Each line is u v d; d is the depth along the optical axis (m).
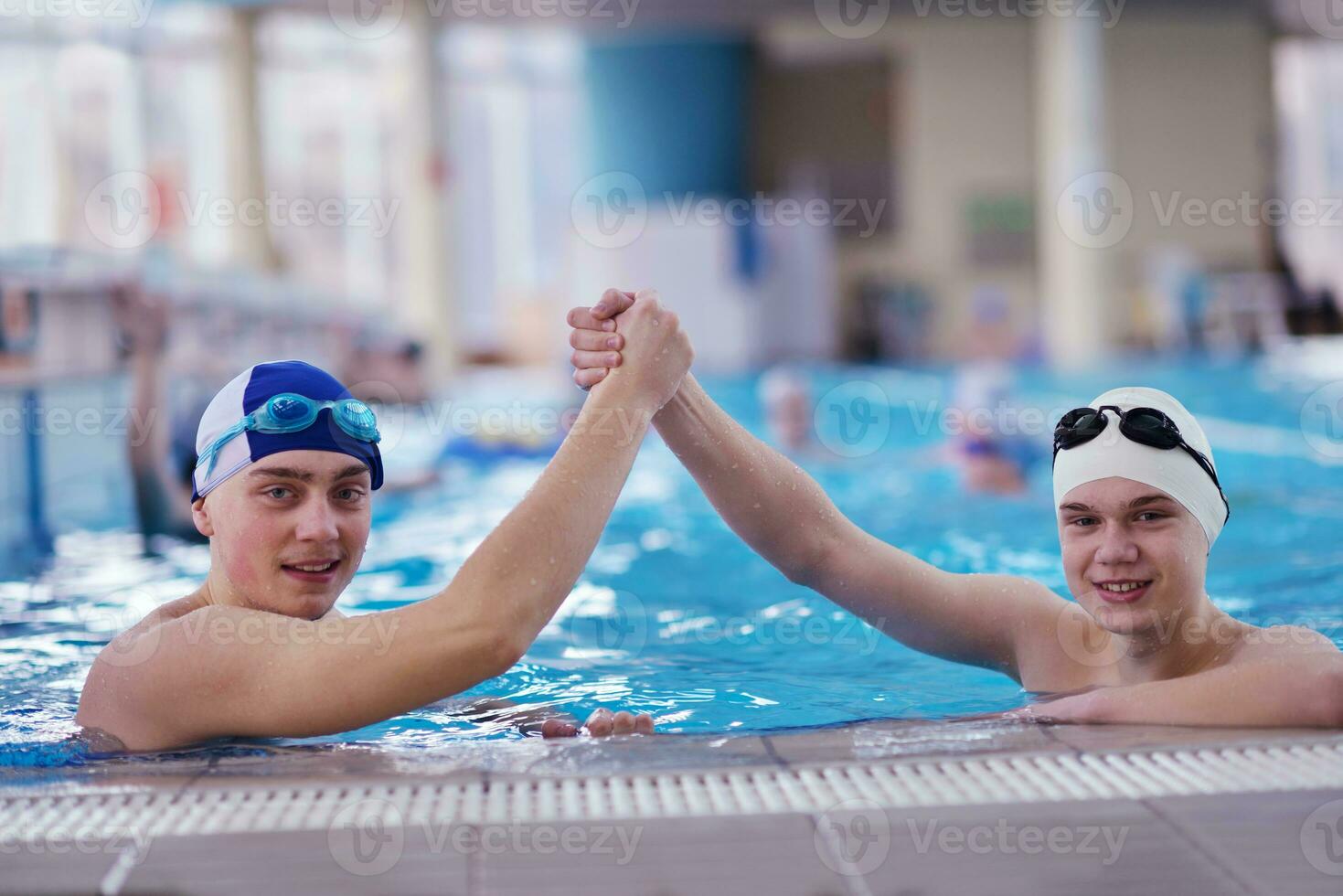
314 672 2.13
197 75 16.66
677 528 5.99
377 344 10.13
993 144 19.69
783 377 8.27
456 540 5.57
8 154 14.73
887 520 5.88
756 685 3.00
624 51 17.41
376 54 18.75
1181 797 1.78
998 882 1.52
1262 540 5.03
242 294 7.54
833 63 19.81
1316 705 2.14
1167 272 17.88
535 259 20.59
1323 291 18.67
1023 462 6.87
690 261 16.70
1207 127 19.83
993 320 19.59
